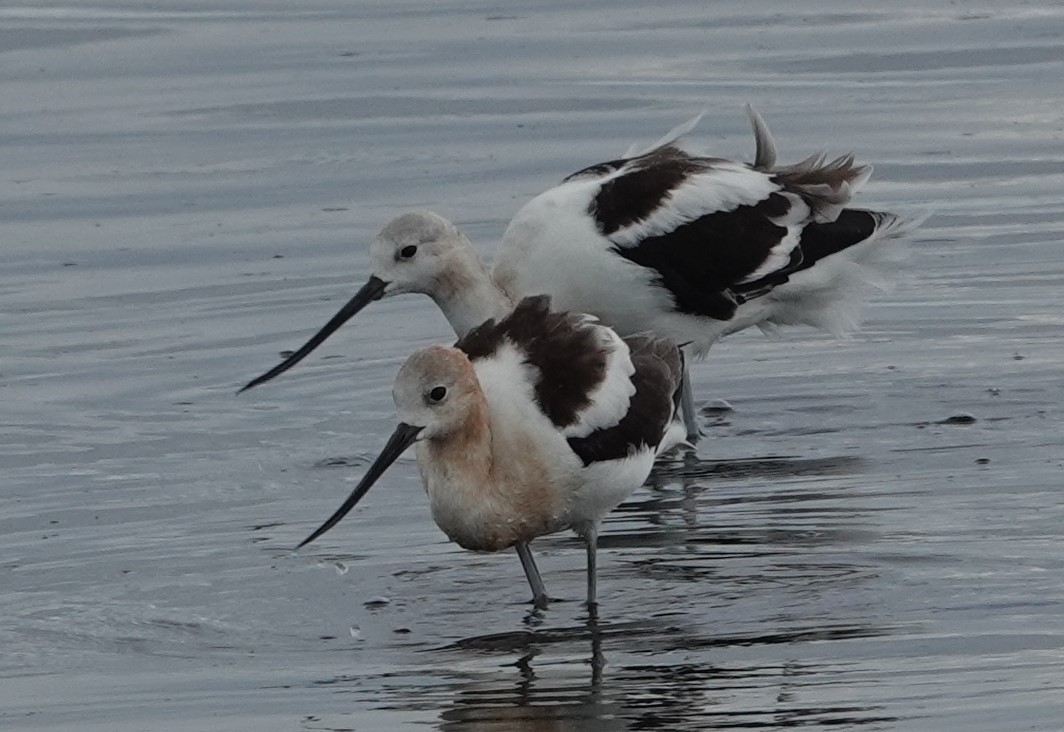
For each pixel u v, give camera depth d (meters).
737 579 11.68
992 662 10.23
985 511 12.53
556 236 14.45
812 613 11.07
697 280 14.68
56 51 23.73
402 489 13.59
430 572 12.10
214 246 18.45
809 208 15.14
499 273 14.52
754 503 13.00
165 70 23.12
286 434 14.64
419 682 10.36
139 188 19.83
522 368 11.54
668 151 15.37
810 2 25.34
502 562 12.28
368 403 15.23
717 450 14.17
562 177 19.56
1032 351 15.60
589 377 11.59
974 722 9.48
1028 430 14.03
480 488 11.31
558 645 10.84
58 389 15.50
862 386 15.20
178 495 13.47
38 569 12.22
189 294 17.44
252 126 21.31
